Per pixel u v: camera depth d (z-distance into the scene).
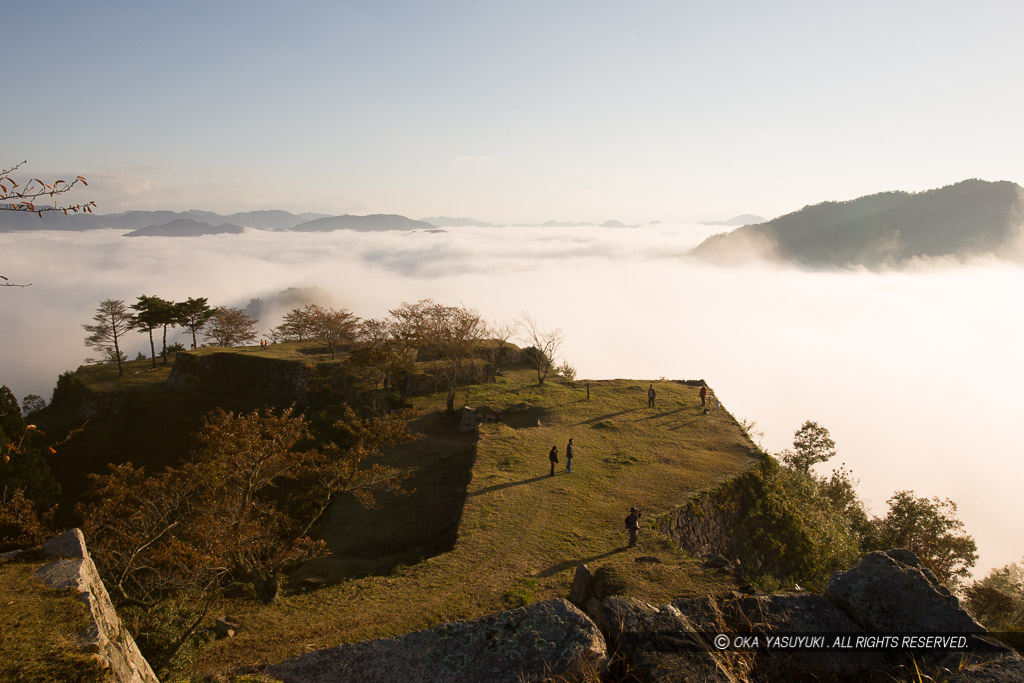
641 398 47.12
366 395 63.12
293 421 25.31
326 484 29.17
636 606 5.81
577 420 41.25
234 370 79.88
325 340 91.81
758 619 5.89
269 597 21.28
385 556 27.36
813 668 5.32
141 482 21.45
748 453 33.38
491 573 20.30
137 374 90.12
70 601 8.11
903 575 6.13
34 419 82.94
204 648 15.91
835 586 6.25
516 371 66.06
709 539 26.62
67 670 6.54
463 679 5.21
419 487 36.19
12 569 8.89
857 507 36.84
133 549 19.39
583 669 5.06
